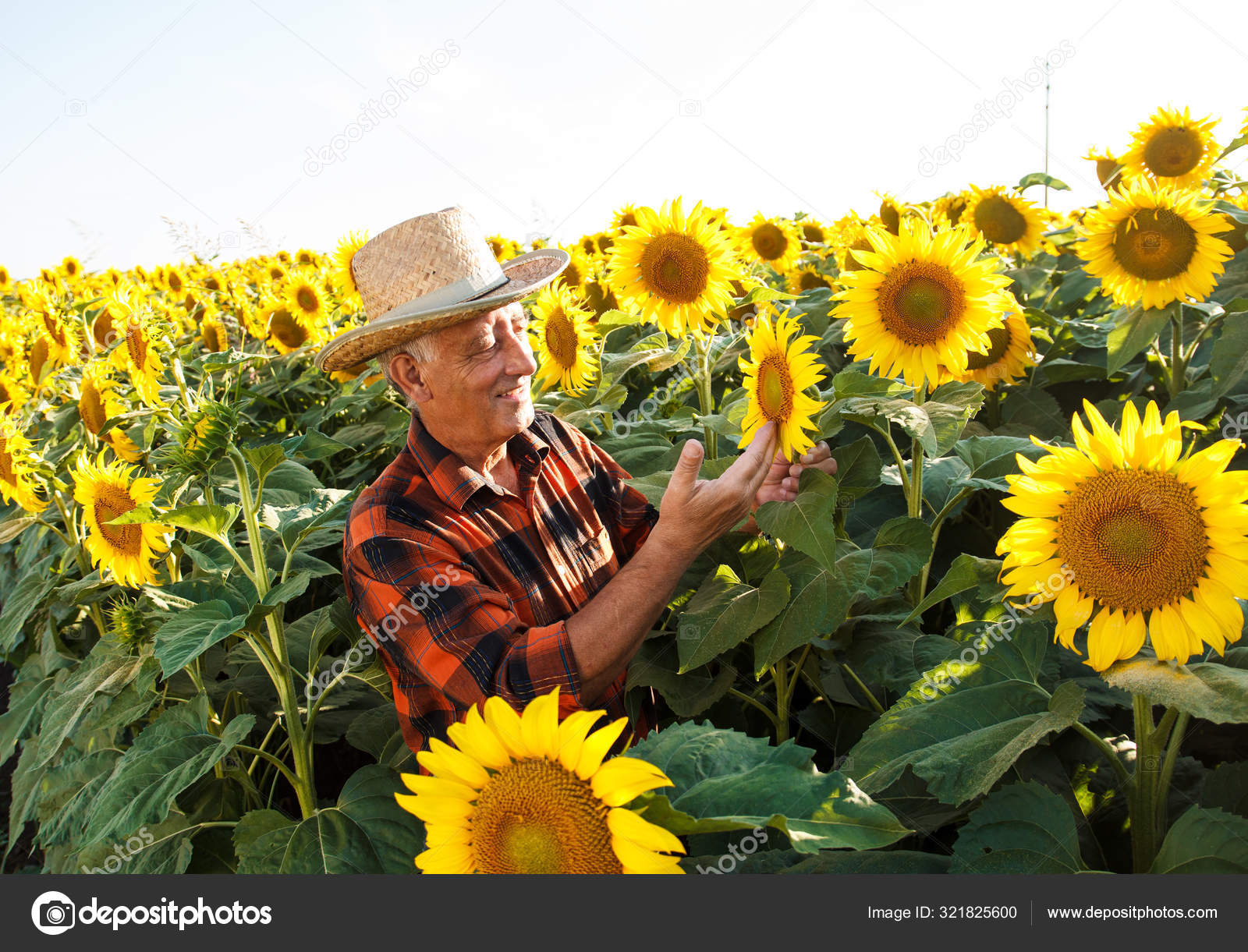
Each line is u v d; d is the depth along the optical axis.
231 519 2.34
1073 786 2.04
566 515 2.32
